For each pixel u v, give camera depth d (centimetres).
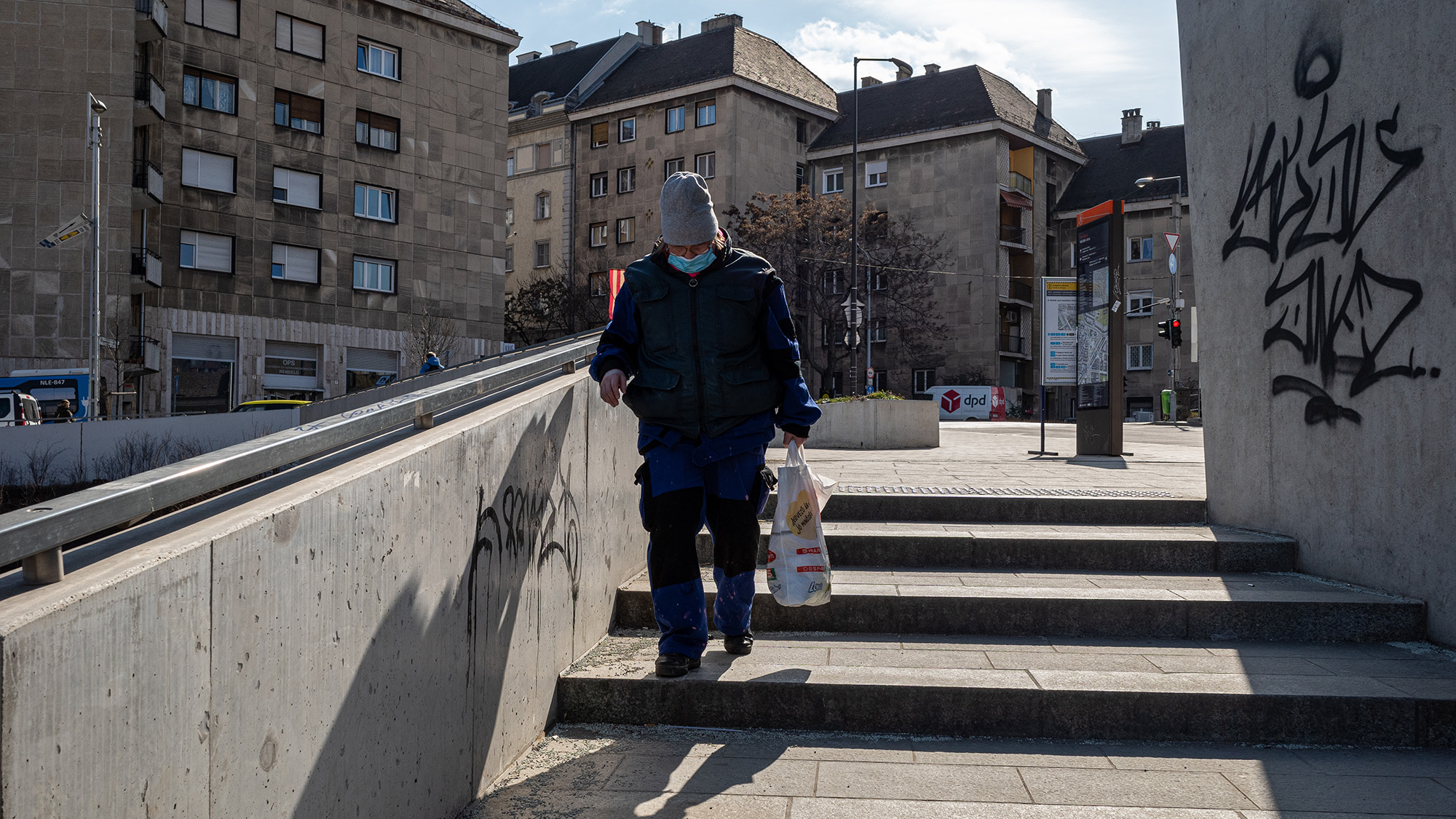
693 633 379
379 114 3625
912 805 292
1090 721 352
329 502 206
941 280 4906
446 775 269
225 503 191
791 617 445
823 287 4531
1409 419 420
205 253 3231
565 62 5653
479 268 3900
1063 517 575
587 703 371
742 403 361
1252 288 540
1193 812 286
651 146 5034
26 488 1834
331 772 206
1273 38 521
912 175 4997
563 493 379
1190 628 428
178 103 3166
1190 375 5000
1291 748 343
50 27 2906
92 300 2620
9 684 124
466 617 281
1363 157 449
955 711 357
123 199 2919
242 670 174
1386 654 401
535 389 371
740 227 4538
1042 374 1153
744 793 302
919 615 441
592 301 5097
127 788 145
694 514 370
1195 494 606
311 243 3447
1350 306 458
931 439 1455
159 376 3123
